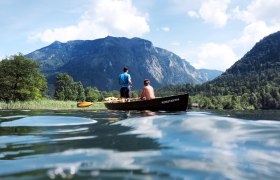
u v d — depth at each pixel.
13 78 71.38
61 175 2.22
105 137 4.04
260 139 3.41
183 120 4.67
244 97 189.38
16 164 2.69
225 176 2.21
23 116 8.34
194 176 2.18
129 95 14.22
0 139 4.29
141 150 3.05
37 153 3.21
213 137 3.53
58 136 4.42
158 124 4.62
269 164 2.52
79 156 2.90
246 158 2.68
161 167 2.42
